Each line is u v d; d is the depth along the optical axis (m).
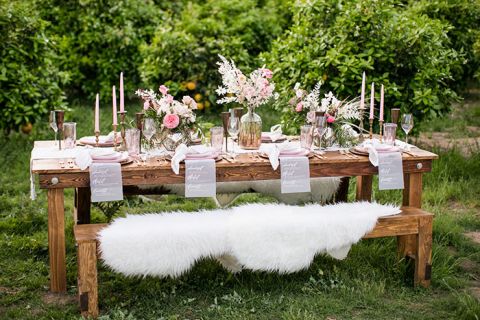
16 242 4.73
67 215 5.41
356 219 3.94
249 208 4.05
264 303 3.81
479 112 9.79
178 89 8.97
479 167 6.62
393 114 4.41
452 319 3.64
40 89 7.62
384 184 4.20
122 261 3.60
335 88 6.66
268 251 3.83
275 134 4.84
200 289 4.01
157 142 4.23
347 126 4.61
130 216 3.89
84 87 10.06
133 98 10.54
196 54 8.99
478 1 9.55
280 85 7.05
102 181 3.78
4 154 7.03
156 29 9.76
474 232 5.18
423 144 7.65
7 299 3.87
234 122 4.33
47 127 7.95
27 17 7.53
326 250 4.04
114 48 9.76
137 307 3.79
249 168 4.07
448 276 4.21
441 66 7.28
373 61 6.73
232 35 9.82
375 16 6.96
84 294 3.61
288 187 4.07
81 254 3.59
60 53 9.68
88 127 8.07
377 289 3.98
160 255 3.65
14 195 5.98
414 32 6.90
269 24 10.27
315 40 7.06
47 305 3.84
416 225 4.06
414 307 3.84
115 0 9.80
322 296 3.89
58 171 3.77
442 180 6.36
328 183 5.04
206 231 3.74
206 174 3.94
